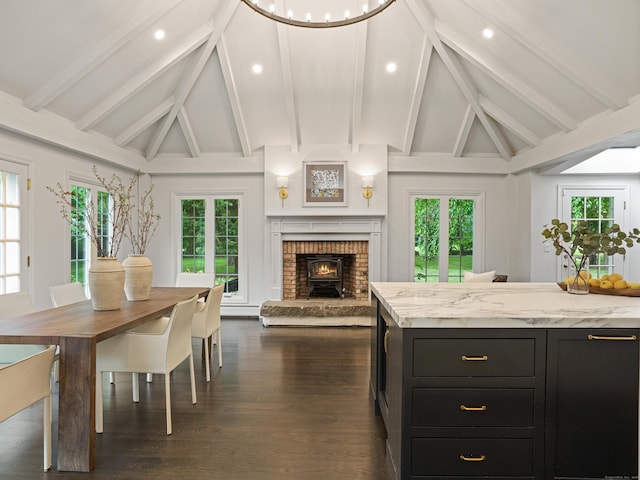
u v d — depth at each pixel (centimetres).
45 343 218
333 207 623
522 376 176
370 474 210
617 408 176
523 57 427
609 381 176
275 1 437
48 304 441
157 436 251
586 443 176
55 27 350
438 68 511
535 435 176
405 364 176
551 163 546
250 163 634
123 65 438
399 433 182
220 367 389
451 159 631
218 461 222
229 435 252
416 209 655
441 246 653
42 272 433
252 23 465
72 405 214
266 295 639
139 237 636
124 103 497
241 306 650
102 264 287
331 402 304
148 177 646
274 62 511
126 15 380
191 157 641
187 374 370
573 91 429
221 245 658
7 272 392
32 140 419
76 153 486
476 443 176
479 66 461
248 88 546
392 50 490
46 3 327
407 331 176
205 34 456
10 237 396
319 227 627
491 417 176
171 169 635
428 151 640
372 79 527
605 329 175
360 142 621
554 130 514
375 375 294
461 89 527
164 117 576
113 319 258
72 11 347
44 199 436
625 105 391
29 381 196
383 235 630
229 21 457
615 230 245
